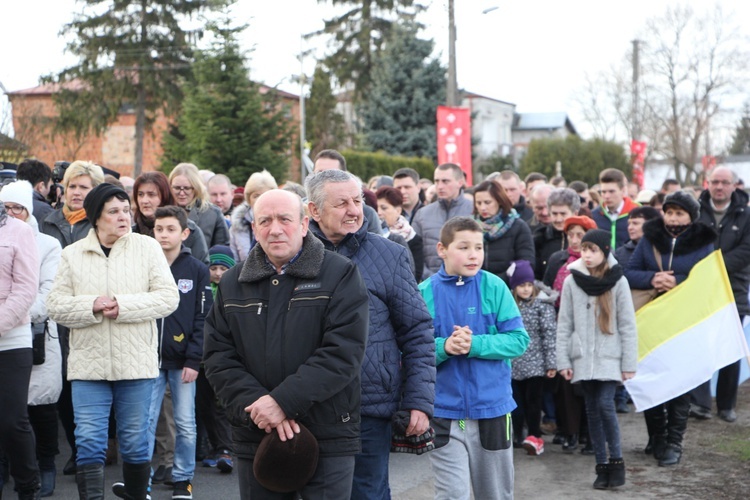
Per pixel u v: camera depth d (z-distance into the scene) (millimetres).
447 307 5074
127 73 40469
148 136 45125
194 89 30875
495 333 5023
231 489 6480
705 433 8242
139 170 41750
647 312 7516
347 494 3840
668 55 50000
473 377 4910
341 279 3828
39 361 5898
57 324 6145
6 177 7461
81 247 5426
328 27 48344
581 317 6734
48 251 6031
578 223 7824
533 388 7602
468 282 5098
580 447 7832
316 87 45938
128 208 5492
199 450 7336
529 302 7570
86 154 45688
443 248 5145
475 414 4887
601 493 6441
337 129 45969
